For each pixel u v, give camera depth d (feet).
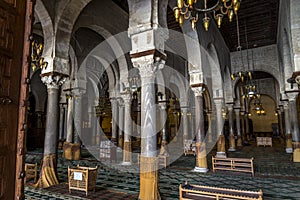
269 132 87.56
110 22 31.83
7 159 5.16
